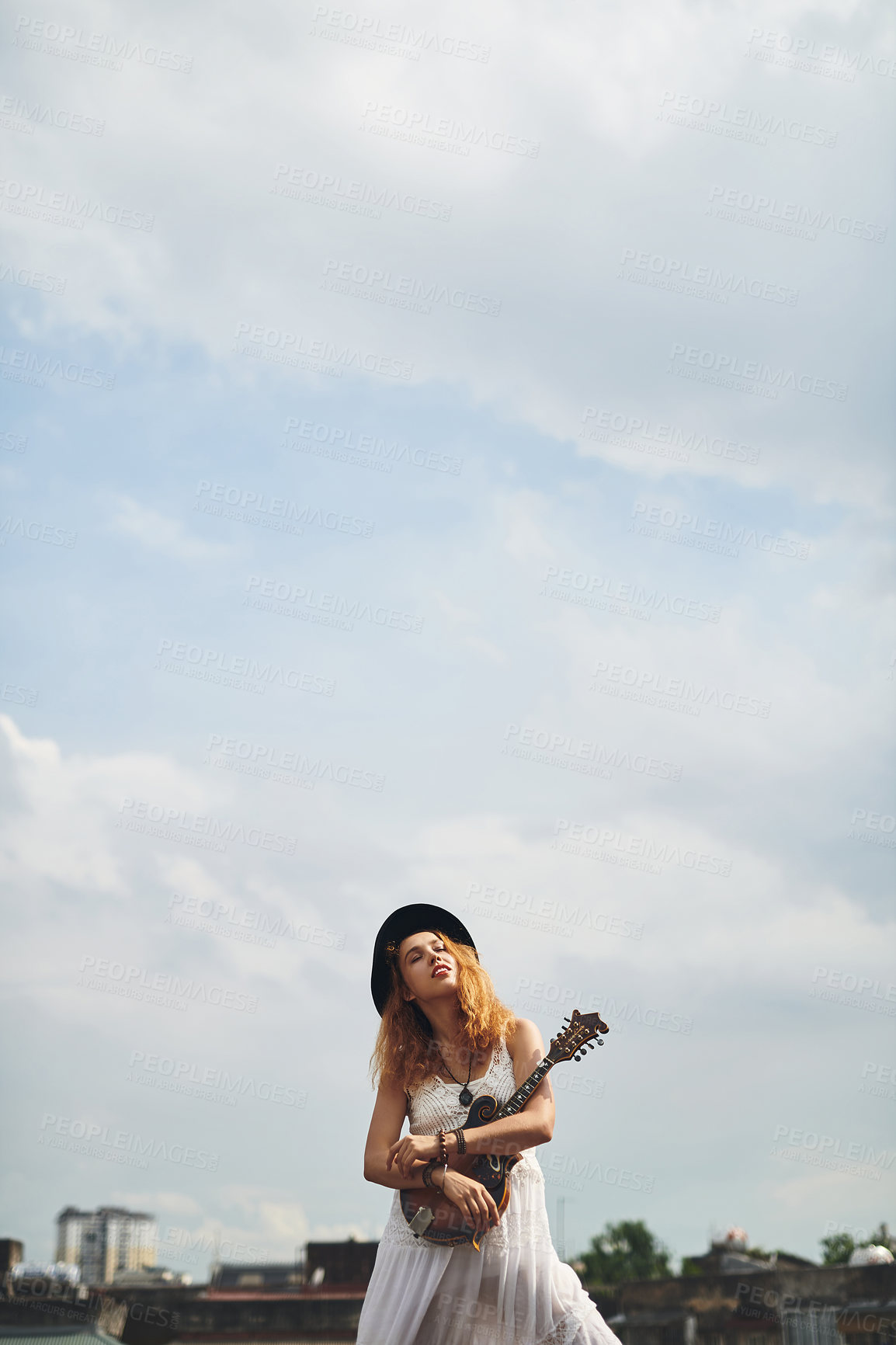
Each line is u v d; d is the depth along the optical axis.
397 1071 3.84
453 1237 3.50
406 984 3.95
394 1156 3.51
